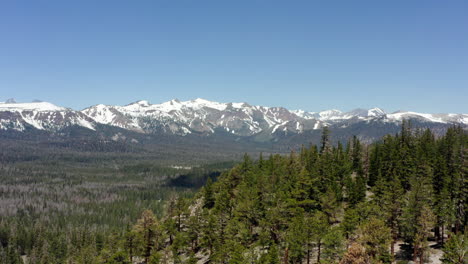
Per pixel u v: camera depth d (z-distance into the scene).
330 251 56.31
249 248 65.44
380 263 50.03
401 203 66.25
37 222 176.75
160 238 89.56
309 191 83.50
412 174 86.88
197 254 84.81
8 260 135.62
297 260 61.56
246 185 99.19
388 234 55.56
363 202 72.00
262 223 71.50
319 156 116.75
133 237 87.56
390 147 108.38
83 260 112.38
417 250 60.25
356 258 49.88
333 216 74.56
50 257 136.25
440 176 75.44
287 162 117.06
